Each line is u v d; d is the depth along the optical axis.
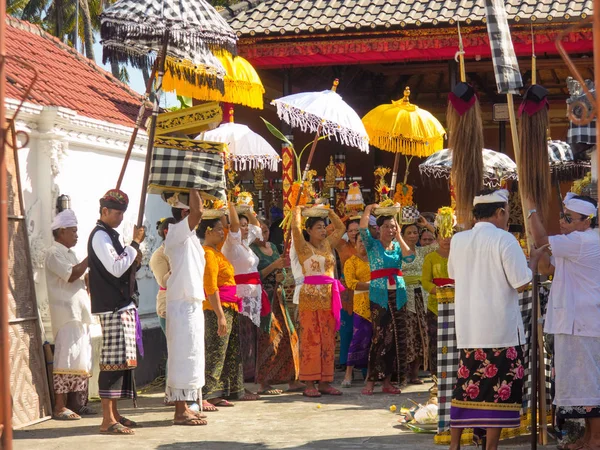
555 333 6.31
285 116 9.58
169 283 7.66
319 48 12.68
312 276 9.27
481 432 6.26
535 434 6.18
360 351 9.79
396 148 10.72
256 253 10.02
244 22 12.92
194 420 7.70
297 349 9.75
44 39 12.13
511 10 12.22
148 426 7.66
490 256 5.84
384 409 8.45
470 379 5.90
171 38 7.30
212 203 9.03
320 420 7.89
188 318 7.64
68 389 7.98
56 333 7.96
